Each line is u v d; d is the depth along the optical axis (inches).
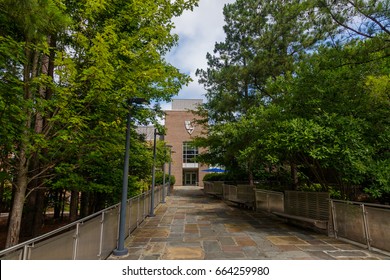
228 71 580.4
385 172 214.8
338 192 309.0
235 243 233.0
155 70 196.5
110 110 207.0
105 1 193.5
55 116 166.7
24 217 288.2
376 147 246.1
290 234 270.8
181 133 1425.9
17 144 178.4
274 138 273.0
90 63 185.8
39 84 166.4
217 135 598.9
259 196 440.5
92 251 159.8
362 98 253.1
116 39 185.0
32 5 119.2
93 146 209.3
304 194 309.3
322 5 235.9
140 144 372.8
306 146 241.9
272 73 504.1
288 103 305.1
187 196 788.0
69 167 208.4
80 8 199.0
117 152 245.9
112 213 205.9
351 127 233.9
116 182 309.1
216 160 681.6
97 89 174.4
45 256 104.1
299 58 477.7
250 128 361.1
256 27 562.6
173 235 264.8
